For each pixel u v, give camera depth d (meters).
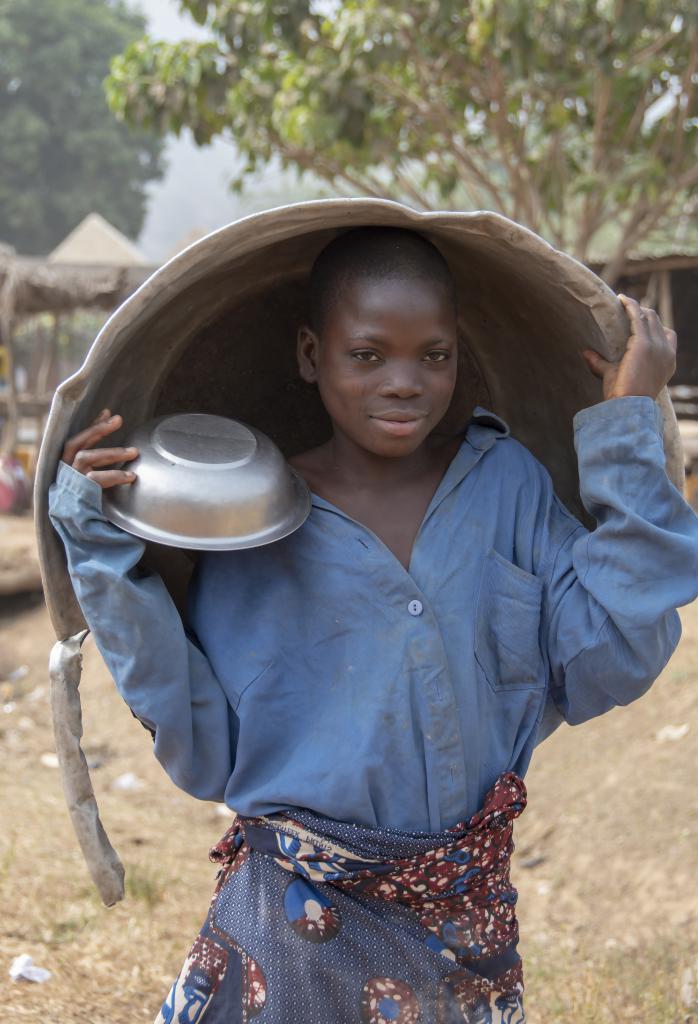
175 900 3.82
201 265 1.61
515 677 1.72
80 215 41.06
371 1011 1.62
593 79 7.83
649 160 8.19
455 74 8.34
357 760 1.62
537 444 2.05
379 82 7.96
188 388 2.05
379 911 1.65
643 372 1.67
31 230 40.69
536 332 1.90
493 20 7.30
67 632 1.71
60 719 1.67
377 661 1.66
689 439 11.11
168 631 1.62
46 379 14.66
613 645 1.65
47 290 11.65
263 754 1.69
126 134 42.44
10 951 3.14
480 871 1.67
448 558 1.71
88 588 1.59
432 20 7.66
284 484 1.67
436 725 1.64
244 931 1.69
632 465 1.65
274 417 2.13
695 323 10.81
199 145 8.52
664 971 3.34
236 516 1.59
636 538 1.60
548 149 9.01
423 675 1.65
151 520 1.59
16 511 10.78
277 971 1.64
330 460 1.82
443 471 1.81
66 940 3.31
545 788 4.77
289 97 7.75
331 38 7.80
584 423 1.69
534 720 1.75
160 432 1.68
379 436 1.64
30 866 3.83
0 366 12.55
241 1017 1.66
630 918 3.76
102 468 1.66
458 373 2.09
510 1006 1.72
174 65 8.07
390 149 8.65
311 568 1.71
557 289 1.71
